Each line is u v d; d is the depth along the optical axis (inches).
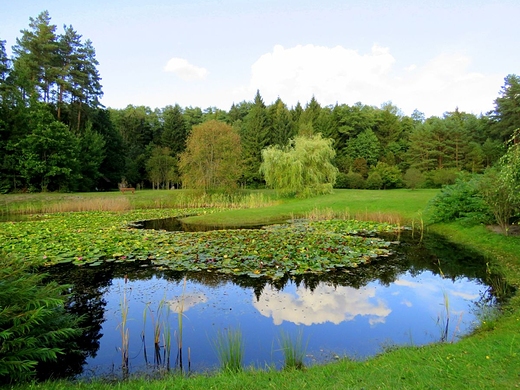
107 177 1649.9
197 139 1143.0
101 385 147.7
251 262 355.3
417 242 475.5
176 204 1053.2
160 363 181.9
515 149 317.1
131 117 2241.6
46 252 389.1
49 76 1352.1
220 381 147.3
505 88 1545.3
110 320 233.5
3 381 145.1
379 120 2242.9
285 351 179.0
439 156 1723.7
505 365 143.2
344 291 284.2
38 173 1177.4
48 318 181.3
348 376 146.3
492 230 465.1
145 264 353.1
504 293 275.6
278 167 1042.7
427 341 200.7
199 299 266.5
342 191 1214.3
